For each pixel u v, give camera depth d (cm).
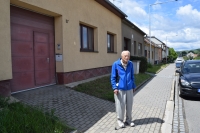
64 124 428
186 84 784
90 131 425
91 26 1079
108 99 701
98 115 528
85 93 739
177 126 494
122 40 1623
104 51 1227
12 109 450
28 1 611
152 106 662
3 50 522
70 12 841
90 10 1030
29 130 350
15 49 620
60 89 739
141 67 1623
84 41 1028
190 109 655
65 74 814
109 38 1403
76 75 903
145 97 808
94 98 693
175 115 588
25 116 387
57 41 797
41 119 397
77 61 903
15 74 622
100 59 1170
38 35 718
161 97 810
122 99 445
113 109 593
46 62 760
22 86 651
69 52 838
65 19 805
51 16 784
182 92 797
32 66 691
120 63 441
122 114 450
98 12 1131
